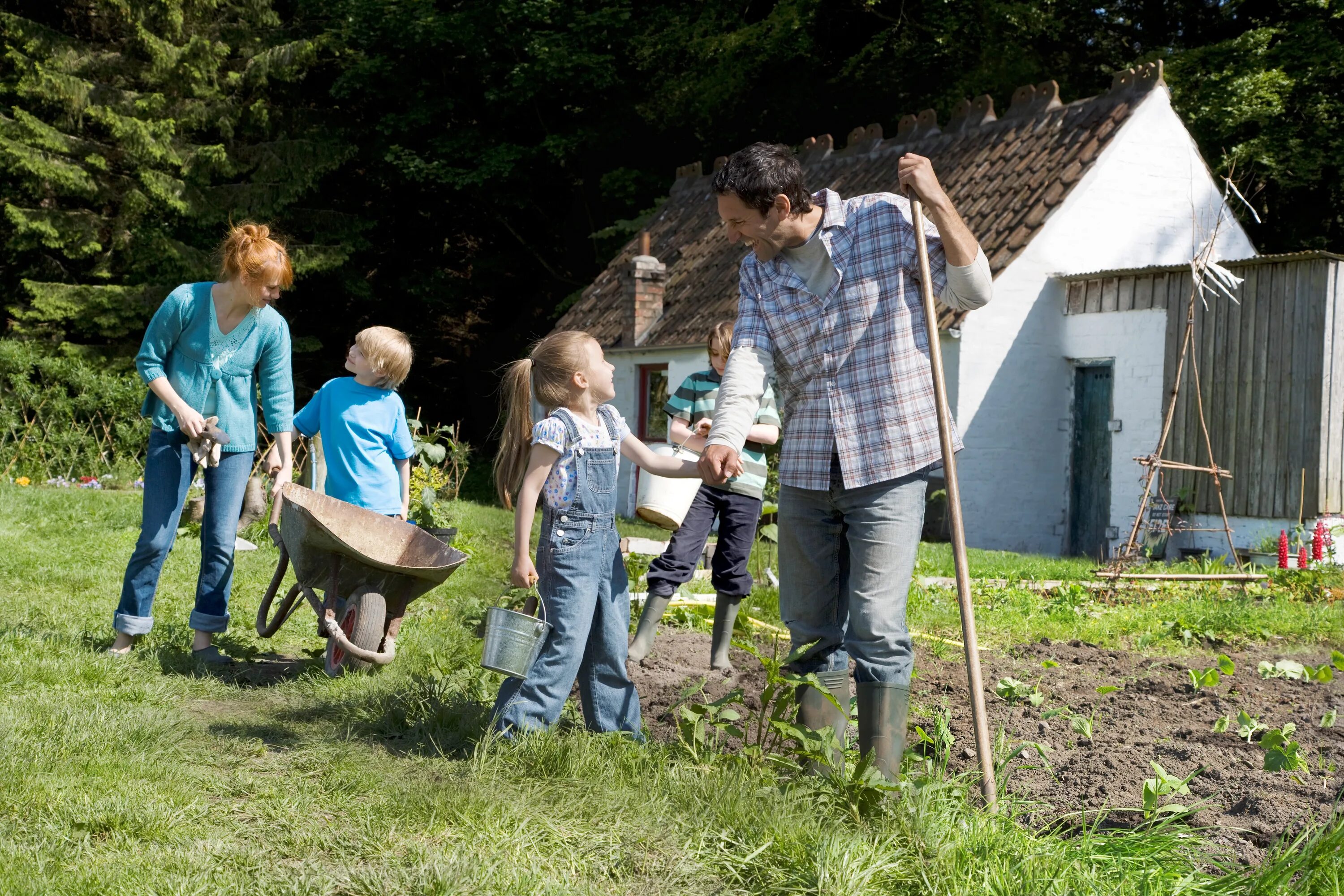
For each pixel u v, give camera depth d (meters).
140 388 17.67
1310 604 9.42
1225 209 15.64
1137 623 7.87
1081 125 15.73
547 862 2.96
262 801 3.32
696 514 5.87
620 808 3.28
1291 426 12.95
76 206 24.48
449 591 7.87
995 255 14.86
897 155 18.27
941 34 23.33
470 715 4.20
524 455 4.08
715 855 3.03
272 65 25.03
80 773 3.41
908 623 7.32
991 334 14.59
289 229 25.92
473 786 3.36
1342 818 3.27
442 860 2.86
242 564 8.59
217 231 25.05
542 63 25.45
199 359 5.42
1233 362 13.51
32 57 23.64
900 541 3.54
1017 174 15.91
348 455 5.62
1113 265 15.34
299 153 25.09
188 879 2.72
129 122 23.02
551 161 27.62
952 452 3.44
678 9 26.31
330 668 5.17
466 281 29.23
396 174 27.55
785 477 3.72
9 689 4.47
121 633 5.39
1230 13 22.14
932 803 3.25
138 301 23.27
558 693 3.92
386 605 5.25
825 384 3.62
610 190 26.62
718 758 3.69
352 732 4.09
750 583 5.82
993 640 7.09
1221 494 11.95
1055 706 5.09
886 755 3.49
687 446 5.66
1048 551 15.11
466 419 30.11
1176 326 13.98
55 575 7.60
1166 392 14.08
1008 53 22.56
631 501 19.03
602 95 27.20
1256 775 3.95
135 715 4.02
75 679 4.74
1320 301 12.76
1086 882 2.84
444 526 9.00
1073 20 23.31
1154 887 2.88
